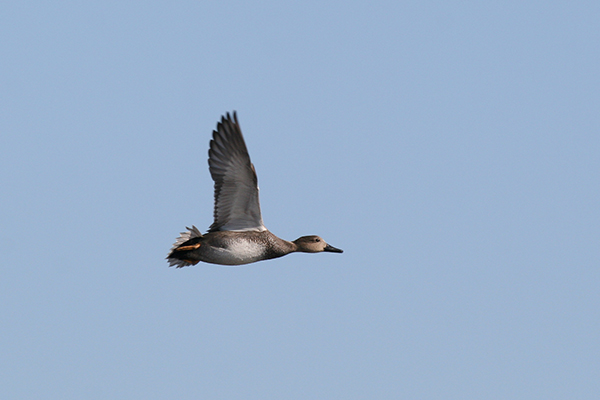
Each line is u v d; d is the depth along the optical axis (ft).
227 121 50.14
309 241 61.77
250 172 51.37
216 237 53.67
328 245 62.49
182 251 53.72
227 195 53.21
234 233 54.13
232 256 53.93
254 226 55.06
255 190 52.49
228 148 50.85
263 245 54.80
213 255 53.88
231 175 52.11
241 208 53.88
